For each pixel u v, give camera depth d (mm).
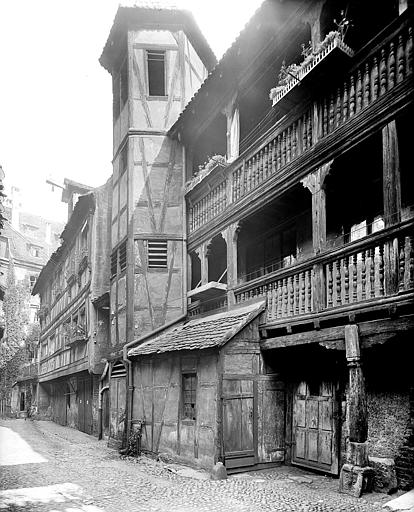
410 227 6957
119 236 16078
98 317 18625
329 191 10164
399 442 8031
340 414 9266
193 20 16109
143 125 15734
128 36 16062
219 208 13266
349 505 7137
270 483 8797
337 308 8219
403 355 8117
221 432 9695
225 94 12977
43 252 51469
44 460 12312
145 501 7836
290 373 10586
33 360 40250
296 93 9383
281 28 10594
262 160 11227
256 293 11000
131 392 13773
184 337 11945
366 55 8148
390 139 7539
